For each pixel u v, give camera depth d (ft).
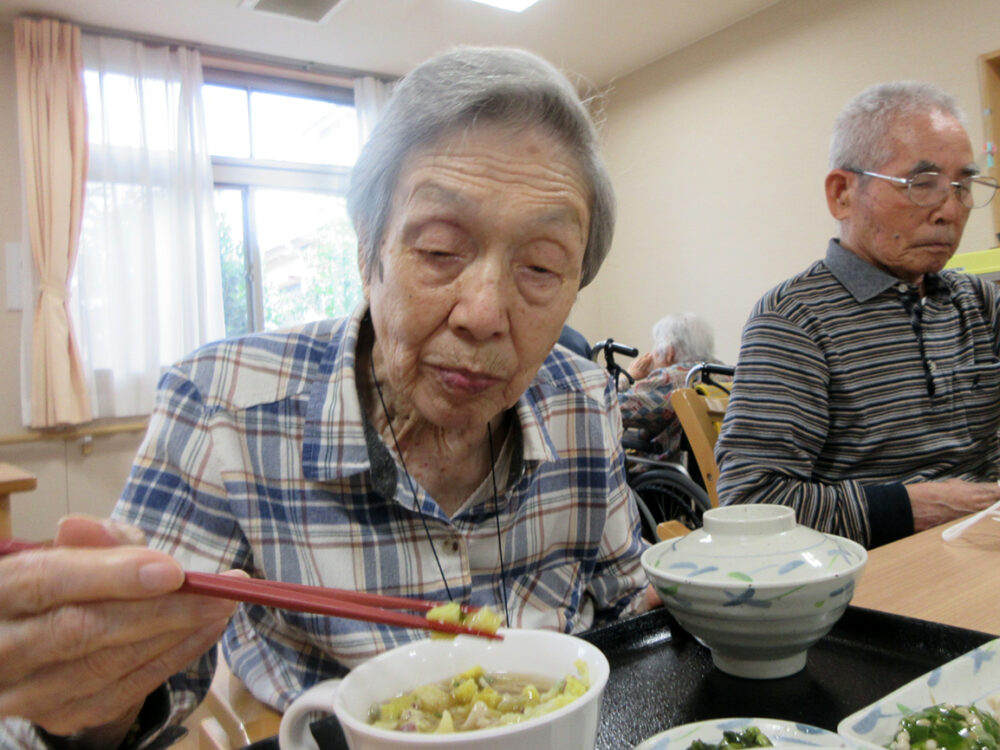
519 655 1.91
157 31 12.76
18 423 11.95
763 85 13.60
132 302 12.69
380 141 2.41
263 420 2.76
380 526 2.76
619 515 3.43
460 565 2.81
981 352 5.19
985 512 3.75
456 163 2.16
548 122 2.20
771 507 2.51
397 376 2.49
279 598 1.59
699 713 2.09
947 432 4.97
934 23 11.19
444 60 2.32
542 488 3.17
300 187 14.83
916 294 5.04
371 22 13.09
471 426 2.56
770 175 13.60
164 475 2.63
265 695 2.65
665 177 15.57
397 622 1.77
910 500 4.34
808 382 4.87
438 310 2.29
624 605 3.34
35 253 11.75
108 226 12.47
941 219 4.78
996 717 1.76
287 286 14.73
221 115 14.06
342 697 1.65
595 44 14.66
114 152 12.57
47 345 11.79
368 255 2.57
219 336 13.44
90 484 12.40
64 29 12.01
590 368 3.63
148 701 1.95
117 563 1.39
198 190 13.23
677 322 11.39
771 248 13.66
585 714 1.46
